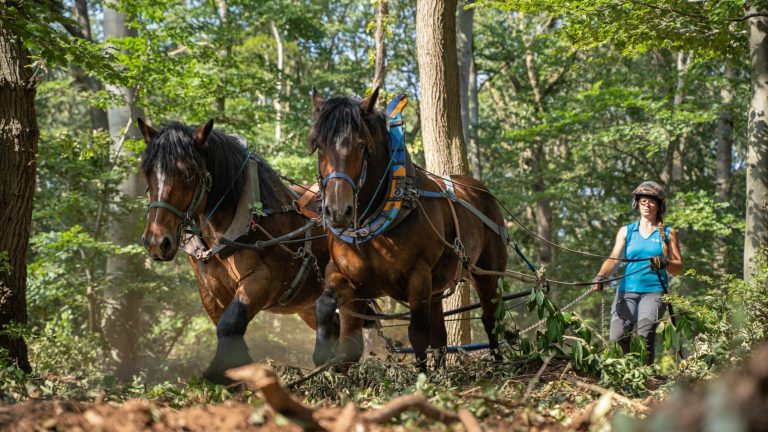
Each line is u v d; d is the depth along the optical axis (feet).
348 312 18.71
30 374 17.71
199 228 18.67
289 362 46.47
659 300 22.22
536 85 78.43
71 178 44.98
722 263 61.46
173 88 47.91
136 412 11.43
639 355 19.51
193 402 14.62
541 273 21.09
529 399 13.93
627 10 32.65
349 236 17.40
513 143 76.54
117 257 46.52
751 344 17.89
